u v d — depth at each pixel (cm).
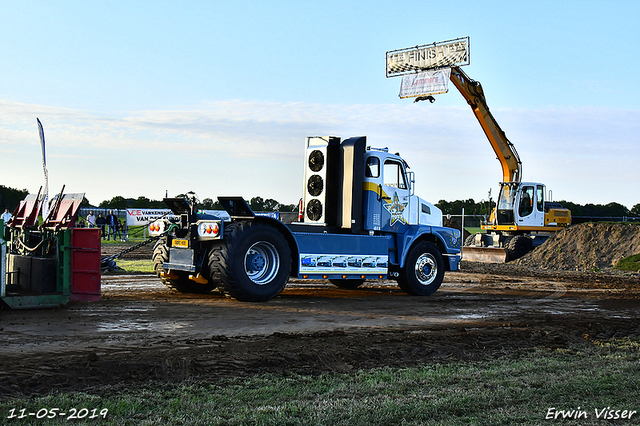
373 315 875
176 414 397
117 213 3238
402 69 2452
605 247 2289
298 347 604
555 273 1902
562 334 738
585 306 1059
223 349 583
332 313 877
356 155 1126
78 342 605
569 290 1362
